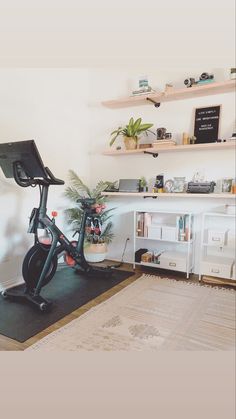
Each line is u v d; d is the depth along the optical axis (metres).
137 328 2.15
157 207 3.62
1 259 2.89
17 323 2.21
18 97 2.99
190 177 3.38
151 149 3.32
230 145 2.92
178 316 2.35
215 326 2.19
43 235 3.29
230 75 2.89
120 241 3.93
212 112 3.17
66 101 3.63
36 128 3.23
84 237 3.35
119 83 3.73
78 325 2.18
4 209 2.89
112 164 3.92
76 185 3.80
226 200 3.20
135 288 2.94
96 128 4.00
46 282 2.64
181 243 3.51
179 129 3.39
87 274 3.31
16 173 2.39
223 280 3.09
